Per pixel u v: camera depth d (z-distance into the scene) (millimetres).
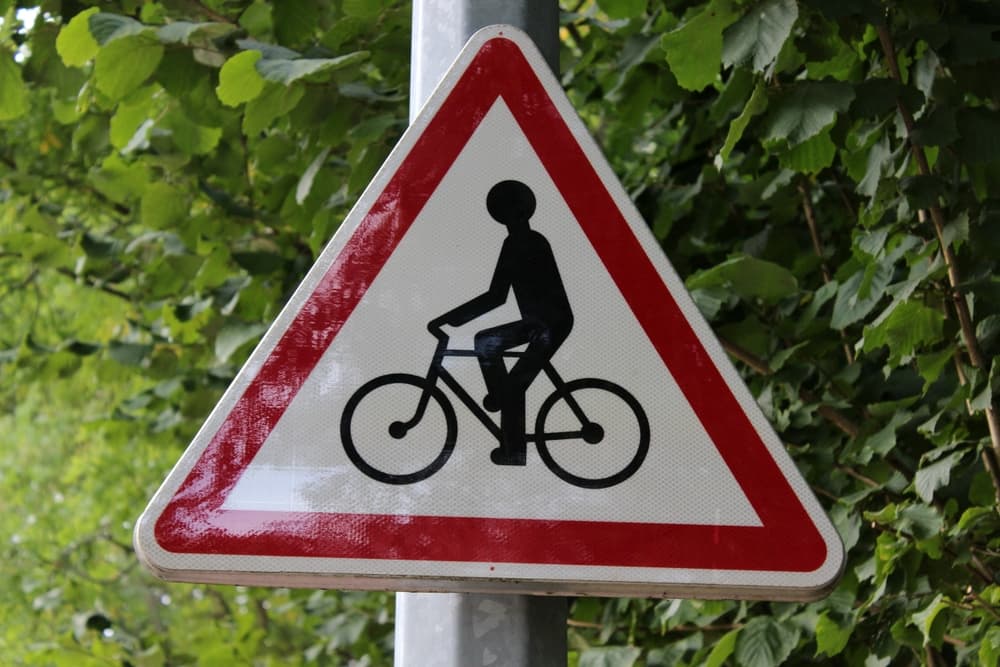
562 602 3156
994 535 5773
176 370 10547
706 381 3182
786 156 5492
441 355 3174
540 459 3113
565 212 3316
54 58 6398
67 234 10750
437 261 3252
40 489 21953
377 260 3232
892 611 5832
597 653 6871
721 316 7195
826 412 6836
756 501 3115
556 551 3053
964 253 5043
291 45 6402
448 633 3092
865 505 6434
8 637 15969
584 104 9297
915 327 5012
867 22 5023
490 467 3104
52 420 22016
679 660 7125
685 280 7262
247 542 3031
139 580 18203
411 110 3588
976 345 4938
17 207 12406
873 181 5164
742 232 8266
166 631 16906
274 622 13086
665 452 3139
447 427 3121
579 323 3225
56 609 16156
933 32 4934
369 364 3156
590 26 8234
